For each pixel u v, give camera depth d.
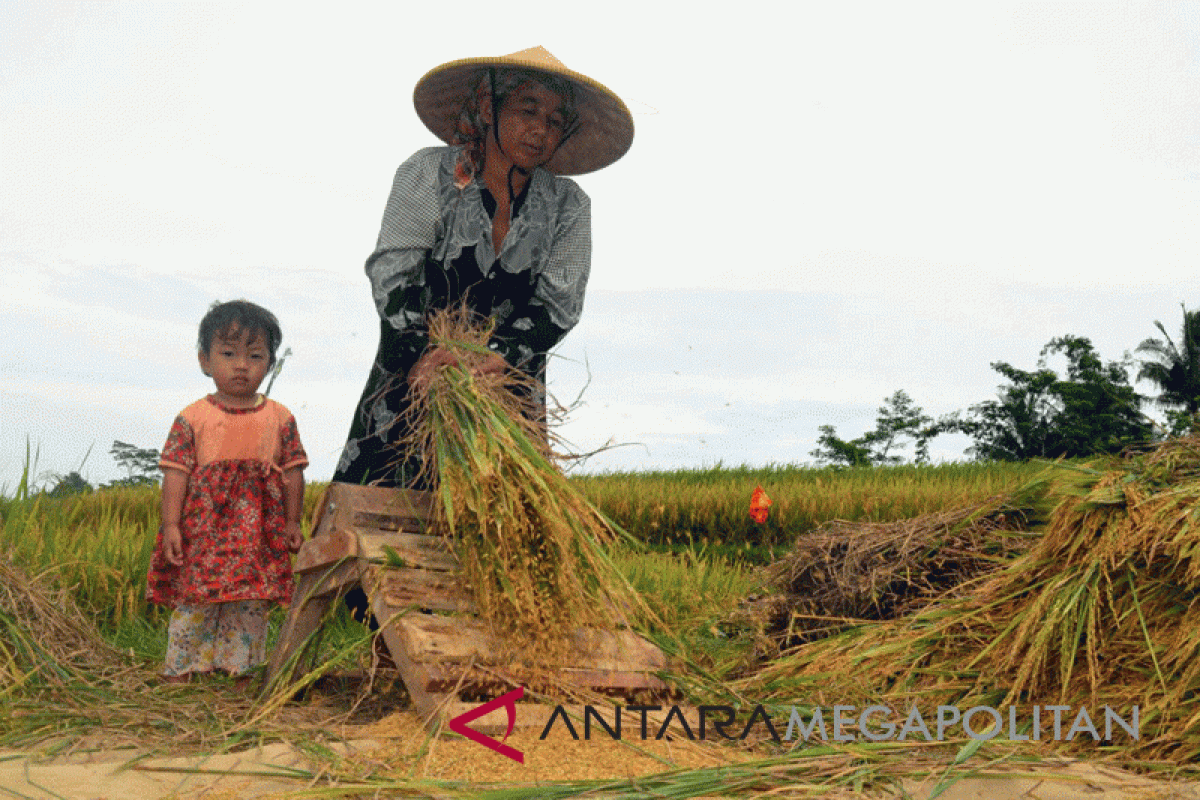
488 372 3.31
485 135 3.53
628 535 3.28
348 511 3.31
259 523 3.99
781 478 22.73
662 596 6.41
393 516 3.36
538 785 2.26
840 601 4.59
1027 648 3.28
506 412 3.21
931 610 3.94
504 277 3.59
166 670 3.89
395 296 3.42
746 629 5.14
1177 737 2.78
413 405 3.30
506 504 2.92
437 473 3.30
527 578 2.94
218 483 3.95
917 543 4.46
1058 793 2.42
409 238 3.45
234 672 3.93
